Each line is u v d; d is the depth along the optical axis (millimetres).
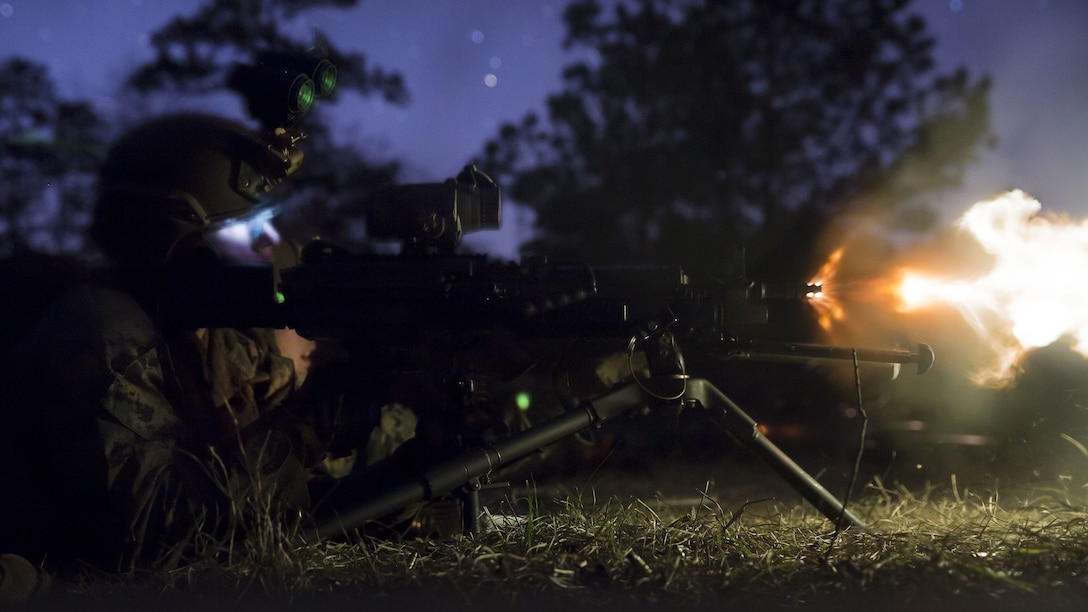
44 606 2158
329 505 2666
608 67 12953
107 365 2453
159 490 2418
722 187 12406
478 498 2660
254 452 2568
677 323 2607
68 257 2768
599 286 2613
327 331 2623
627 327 2602
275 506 2535
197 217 2723
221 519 2479
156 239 2695
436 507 2814
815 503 2803
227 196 2791
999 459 3719
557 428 2643
